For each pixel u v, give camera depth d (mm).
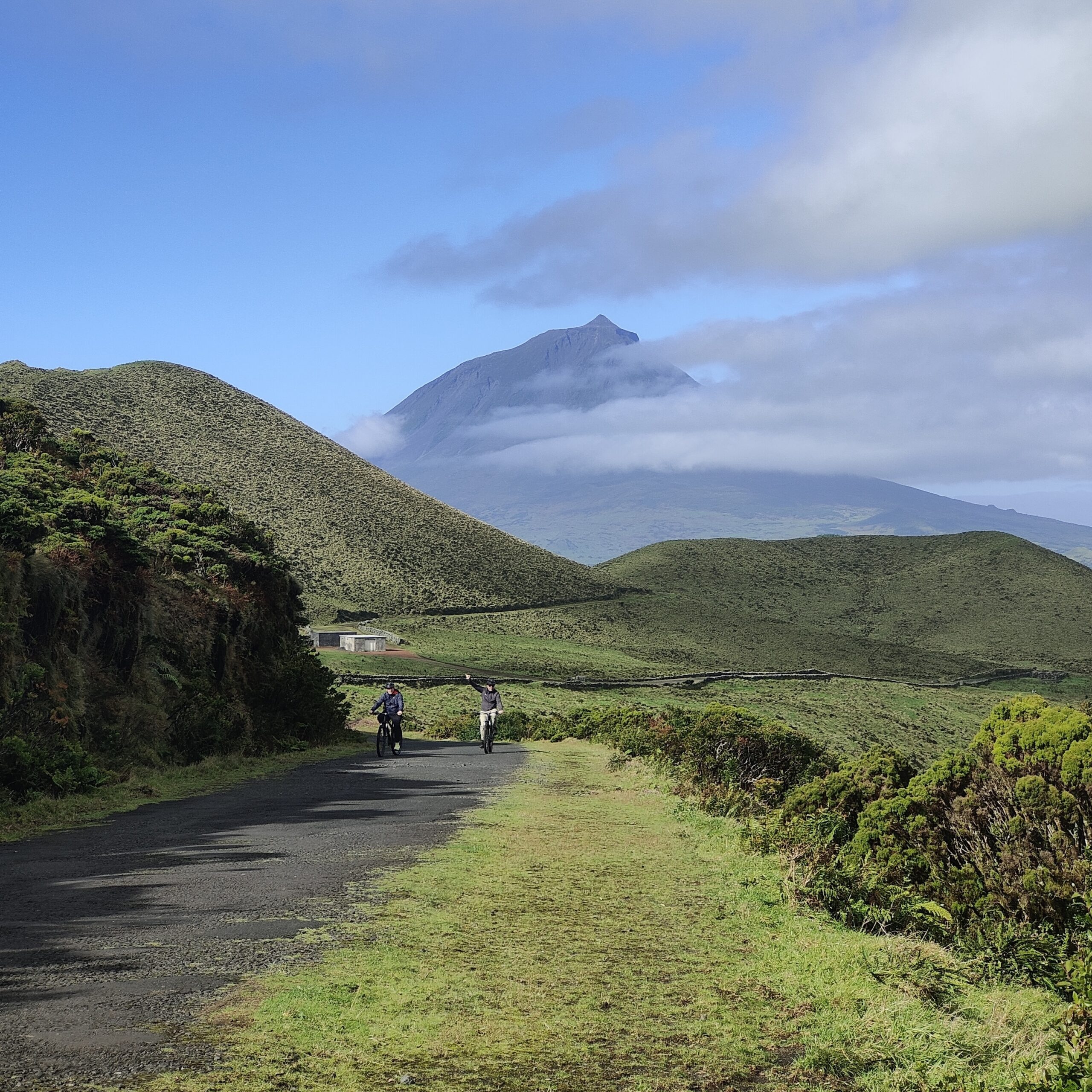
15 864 9219
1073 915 7266
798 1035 4980
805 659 128875
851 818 10828
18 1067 4062
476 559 144000
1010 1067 4633
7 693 16234
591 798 14867
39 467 28688
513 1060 4438
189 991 5109
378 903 7293
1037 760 8039
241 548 29922
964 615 169625
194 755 21234
